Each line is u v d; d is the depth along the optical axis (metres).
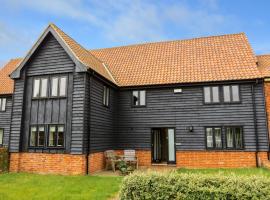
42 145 13.32
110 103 16.02
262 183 5.28
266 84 15.29
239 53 16.66
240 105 14.70
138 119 16.31
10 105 19.75
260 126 14.32
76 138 12.66
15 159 13.54
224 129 14.76
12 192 8.51
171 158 15.92
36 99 13.94
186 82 15.38
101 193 8.36
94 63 16.03
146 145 15.95
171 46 19.47
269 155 14.04
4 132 19.50
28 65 14.41
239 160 14.34
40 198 7.74
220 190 5.39
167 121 15.77
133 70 17.77
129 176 6.25
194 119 15.30
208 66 16.22
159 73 16.83
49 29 14.12
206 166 14.71
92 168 13.19
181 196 5.64
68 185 9.67
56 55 13.97
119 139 16.42
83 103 12.85
